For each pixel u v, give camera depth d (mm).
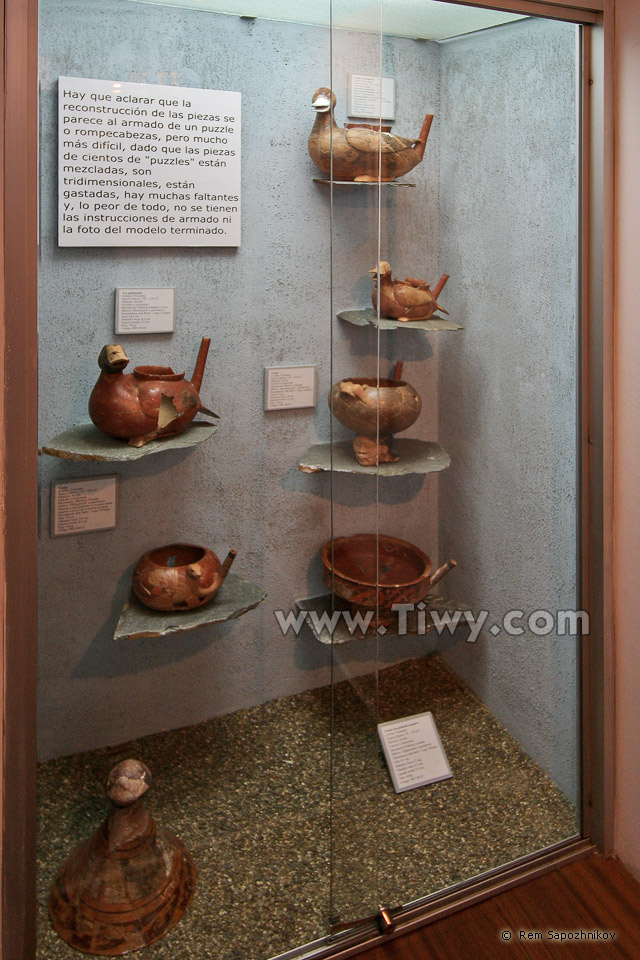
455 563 1708
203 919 1454
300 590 1671
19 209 1145
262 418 1581
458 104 1529
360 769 1539
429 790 1759
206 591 1503
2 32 1099
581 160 1547
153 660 1528
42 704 1400
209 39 1392
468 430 1658
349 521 1624
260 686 1674
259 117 1462
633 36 1456
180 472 1509
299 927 1471
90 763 1477
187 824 1586
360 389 1557
